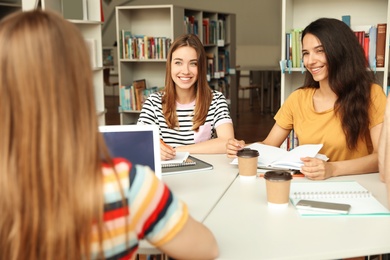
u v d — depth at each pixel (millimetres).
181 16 5500
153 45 5297
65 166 740
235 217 1431
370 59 3291
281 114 2451
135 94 5340
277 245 1214
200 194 1672
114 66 11336
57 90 740
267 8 10406
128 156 1624
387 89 3279
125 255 846
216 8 10633
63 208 741
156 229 882
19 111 735
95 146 772
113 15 10953
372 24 3459
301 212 1447
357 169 1918
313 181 1806
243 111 9047
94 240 794
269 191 1495
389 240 1242
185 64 2463
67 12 4324
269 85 8859
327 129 2244
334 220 1387
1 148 742
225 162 2168
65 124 743
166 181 1847
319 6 3561
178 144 2561
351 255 1188
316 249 1188
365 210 1453
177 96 2564
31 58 732
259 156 2072
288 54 3473
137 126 1637
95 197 763
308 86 2412
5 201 749
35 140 733
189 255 966
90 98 779
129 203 831
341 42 2131
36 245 755
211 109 2576
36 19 759
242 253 1164
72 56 761
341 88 2156
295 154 2002
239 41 10953
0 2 3889
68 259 762
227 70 7332
